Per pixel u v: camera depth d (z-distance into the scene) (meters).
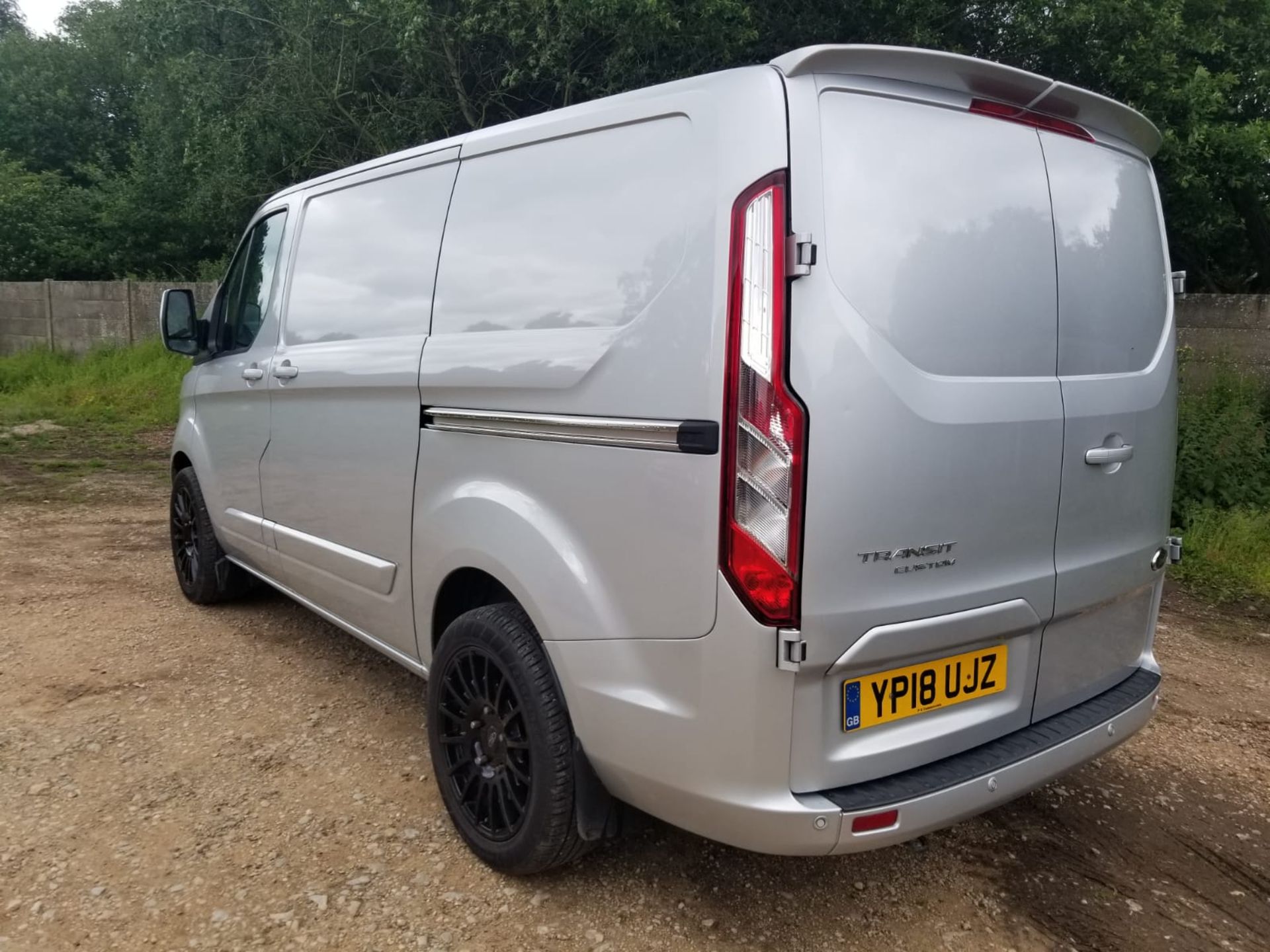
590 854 2.82
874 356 2.05
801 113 2.04
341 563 3.48
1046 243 2.45
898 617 2.13
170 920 2.50
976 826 3.06
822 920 2.56
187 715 3.70
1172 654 4.74
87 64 21.44
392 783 3.21
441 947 2.42
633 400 2.24
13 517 6.84
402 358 3.04
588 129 2.52
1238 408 7.10
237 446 4.29
